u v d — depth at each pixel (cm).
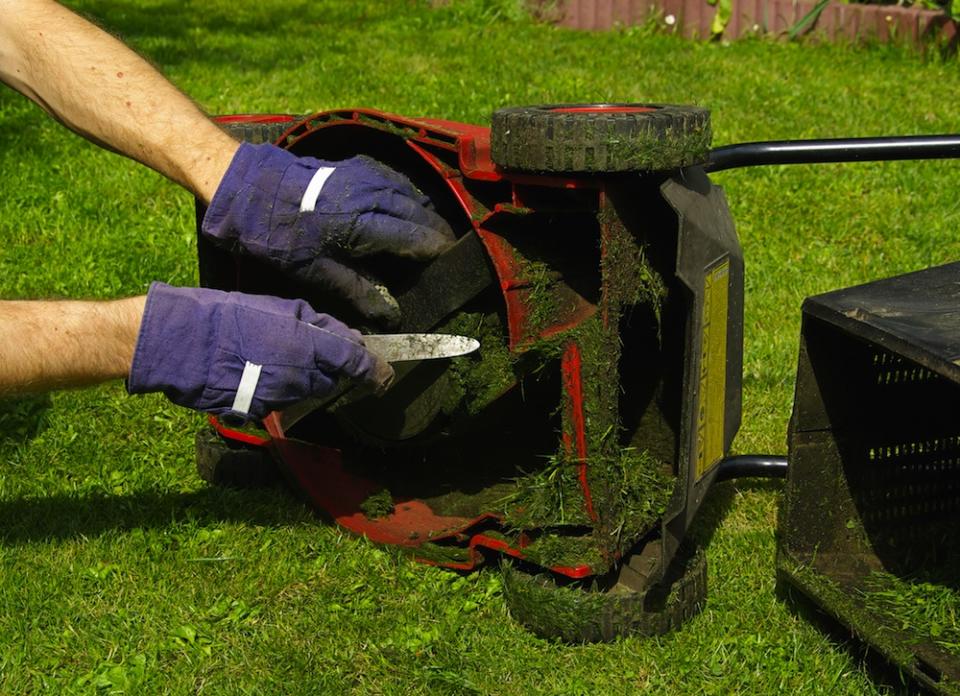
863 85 725
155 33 918
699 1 923
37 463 325
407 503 301
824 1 851
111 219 524
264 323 209
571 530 251
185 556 279
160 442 339
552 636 246
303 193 229
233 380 208
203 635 248
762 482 316
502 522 256
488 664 239
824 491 257
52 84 244
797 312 430
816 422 251
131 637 247
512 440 294
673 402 262
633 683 233
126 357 209
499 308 255
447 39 912
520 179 225
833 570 255
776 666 236
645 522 245
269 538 286
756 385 374
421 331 257
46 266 467
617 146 213
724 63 797
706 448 240
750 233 500
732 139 613
